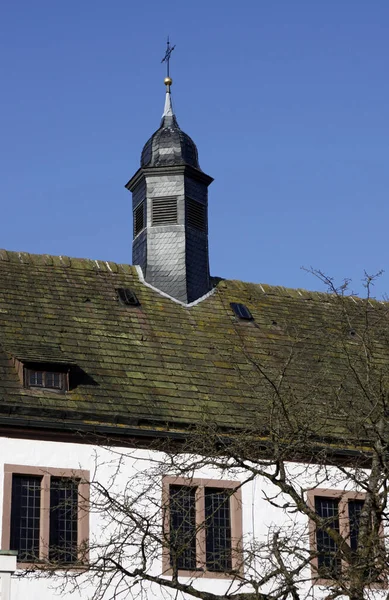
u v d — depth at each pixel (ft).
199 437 65.67
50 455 77.10
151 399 83.51
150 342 91.04
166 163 103.76
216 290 102.68
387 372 66.49
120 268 100.22
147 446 78.28
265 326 100.01
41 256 97.60
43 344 85.46
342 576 57.31
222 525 80.38
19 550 74.43
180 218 101.96
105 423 78.84
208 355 92.02
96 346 87.86
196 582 77.25
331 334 95.14
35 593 72.95
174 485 79.56
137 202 105.40
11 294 90.84
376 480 59.72
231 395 87.40
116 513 76.48
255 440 63.87
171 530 60.18
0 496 74.74
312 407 66.95
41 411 76.95
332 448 78.95
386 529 78.43
